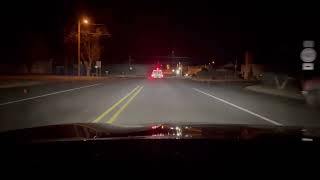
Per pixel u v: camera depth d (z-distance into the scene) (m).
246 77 79.25
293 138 3.58
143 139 3.50
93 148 3.21
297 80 39.81
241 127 4.53
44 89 37.88
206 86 47.88
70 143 3.36
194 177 2.71
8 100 24.84
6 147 3.17
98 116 16.75
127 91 35.56
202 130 4.15
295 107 21.80
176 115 17.28
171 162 2.93
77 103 23.00
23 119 15.65
